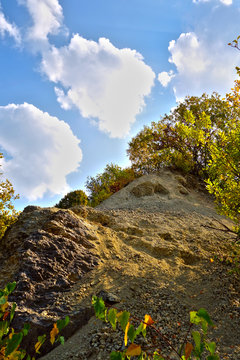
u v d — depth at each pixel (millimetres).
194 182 17797
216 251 8359
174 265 7367
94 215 10211
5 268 6449
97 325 5023
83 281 6336
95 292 5895
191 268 7238
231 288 6352
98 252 7492
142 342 4422
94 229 8703
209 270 7188
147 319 1415
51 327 4914
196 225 10461
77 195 16422
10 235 7895
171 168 18797
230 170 7000
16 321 4848
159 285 6254
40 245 6770
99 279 6352
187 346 1349
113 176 20109
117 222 9977
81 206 10406
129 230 9422
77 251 7098
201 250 8312
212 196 16484
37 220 8219
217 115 18703
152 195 15117
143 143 19953
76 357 4348
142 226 9969
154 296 5824
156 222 10328
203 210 13172
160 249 8023
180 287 6324
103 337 4641
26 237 7617
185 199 15109
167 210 12312
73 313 5262
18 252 6609
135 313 5250
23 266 6090
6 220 8289
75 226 8125
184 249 8094
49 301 5574
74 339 4863
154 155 19547
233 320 5262
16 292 5477
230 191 7043
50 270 6246
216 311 5543
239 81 7234
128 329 1314
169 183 16438
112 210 12250
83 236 7883
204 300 5914
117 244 8258
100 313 1343
